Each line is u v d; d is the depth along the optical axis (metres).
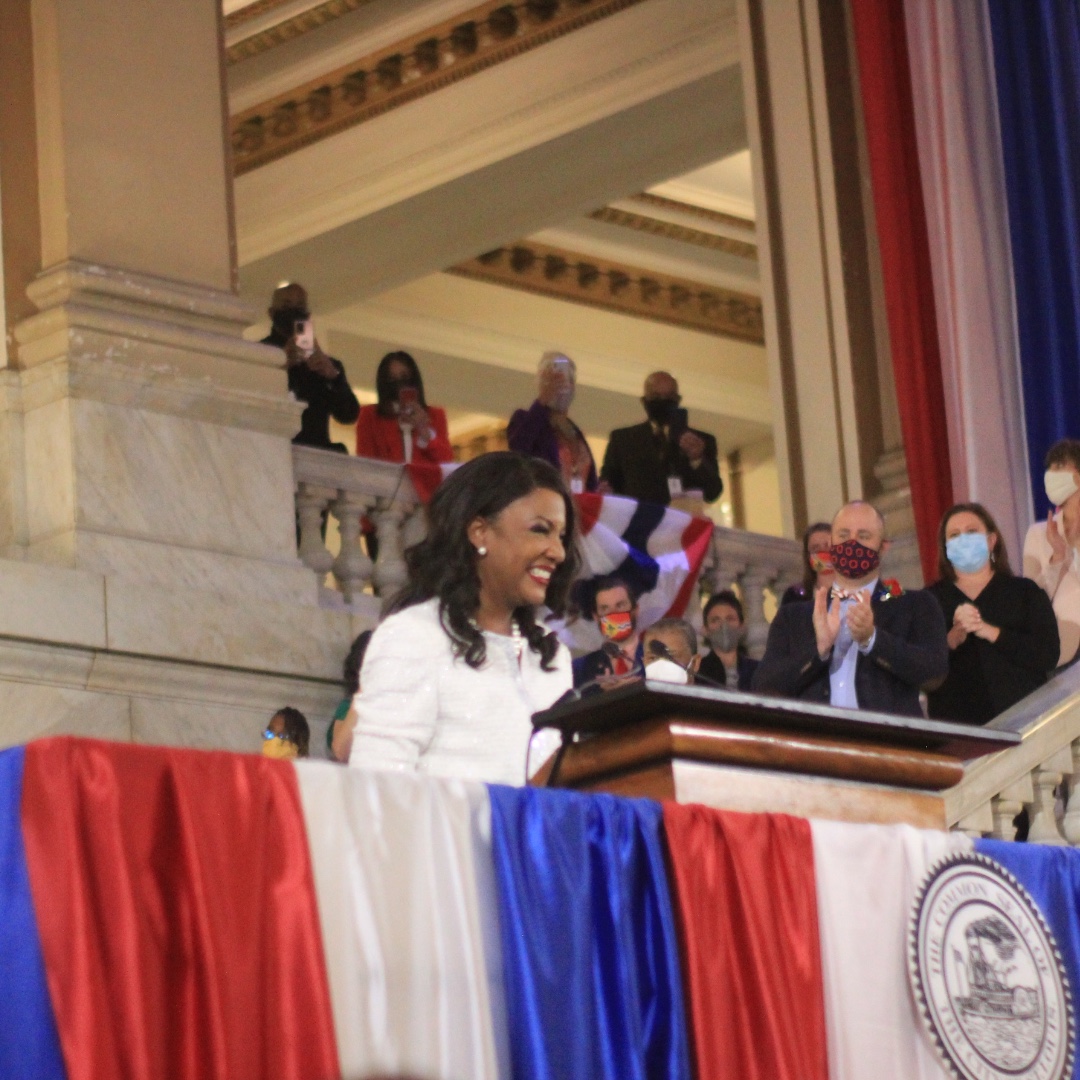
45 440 21.77
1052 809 16.34
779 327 33.59
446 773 9.47
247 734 21.83
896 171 31.38
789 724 9.50
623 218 48.03
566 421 26.95
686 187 47.44
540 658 10.00
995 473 29.31
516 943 7.98
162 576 21.70
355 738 9.50
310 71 42.09
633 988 8.35
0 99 22.81
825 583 22.00
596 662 18.03
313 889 7.47
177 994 7.11
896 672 16.50
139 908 7.05
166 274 23.11
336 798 7.73
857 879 9.38
